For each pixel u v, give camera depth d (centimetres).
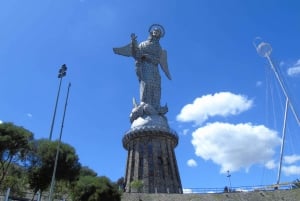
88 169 8019
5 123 5697
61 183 6469
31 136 5828
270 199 7012
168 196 7375
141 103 11619
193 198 7281
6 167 5847
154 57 12219
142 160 10756
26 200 5475
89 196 5784
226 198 7188
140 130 11025
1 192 5709
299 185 7481
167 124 11425
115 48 12100
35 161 5800
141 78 11975
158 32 12594
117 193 6075
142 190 10062
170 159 10919
